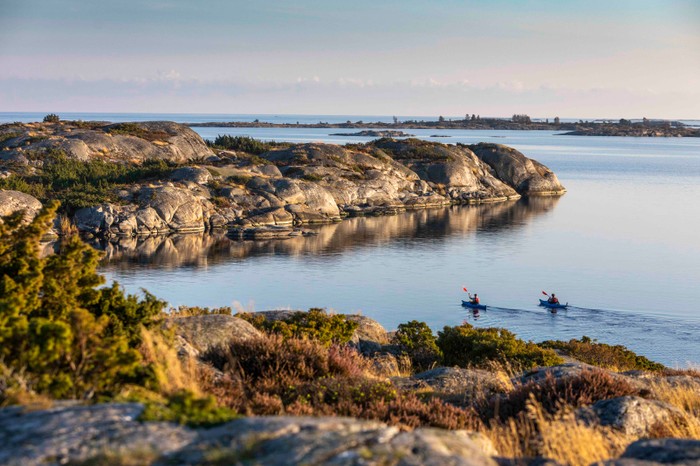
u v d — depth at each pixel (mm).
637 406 10680
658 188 141000
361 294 51656
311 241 76875
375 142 139125
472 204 117938
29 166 92375
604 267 62875
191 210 81750
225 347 13508
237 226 82125
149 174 92250
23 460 4820
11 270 10242
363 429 5316
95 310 11633
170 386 8047
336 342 20312
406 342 22609
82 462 4801
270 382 11945
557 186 134750
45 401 6254
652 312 46594
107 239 73188
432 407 11133
